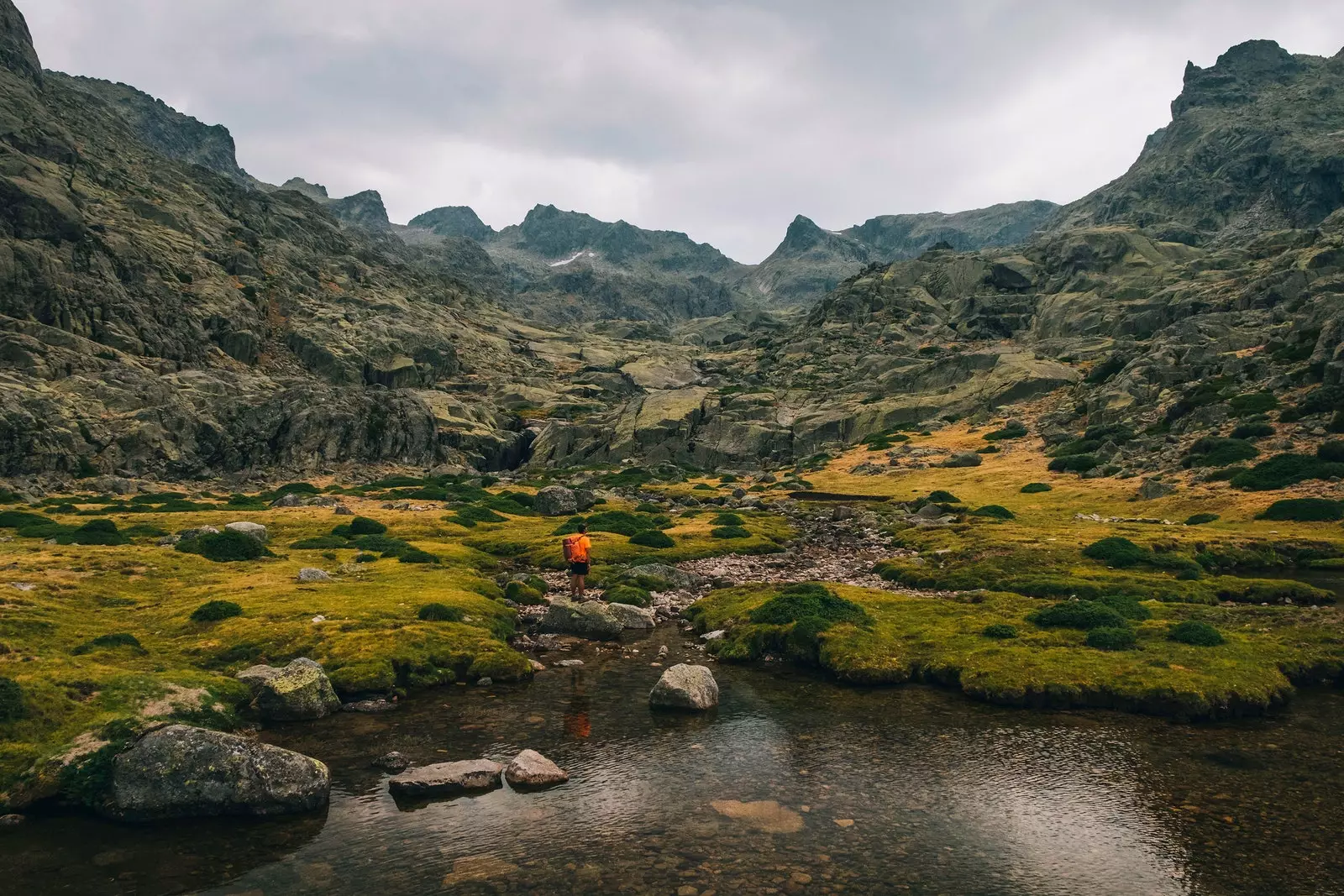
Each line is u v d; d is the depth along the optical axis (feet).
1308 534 155.53
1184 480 217.77
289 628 84.84
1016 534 165.58
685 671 73.56
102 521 160.56
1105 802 50.49
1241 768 56.08
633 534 190.70
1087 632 87.97
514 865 42.50
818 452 408.46
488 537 182.70
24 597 87.61
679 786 53.26
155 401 335.26
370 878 41.32
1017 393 412.36
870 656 82.84
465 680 80.69
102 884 40.68
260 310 554.46
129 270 453.17
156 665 72.69
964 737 62.90
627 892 39.58
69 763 50.83
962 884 40.50
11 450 261.03
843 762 57.72
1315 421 226.79
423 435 406.21
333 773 55.98
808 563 157.89
